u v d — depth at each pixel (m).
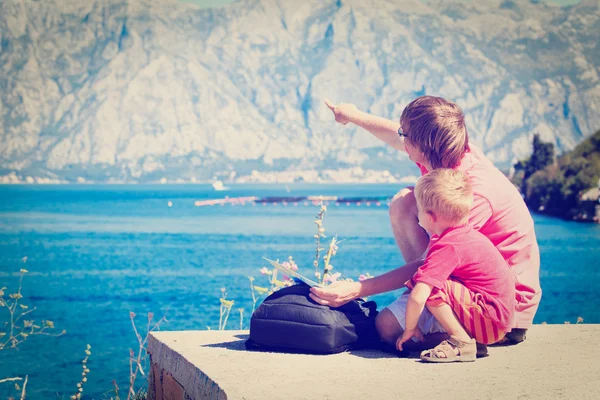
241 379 2.71
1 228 75.06
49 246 53.91
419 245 3.47
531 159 105.69
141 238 62.12
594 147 94.88
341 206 135.75
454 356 3.06
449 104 3.39
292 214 107.00
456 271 3.10
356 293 3.25
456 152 3.30
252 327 3.31
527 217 3.41
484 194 3.27
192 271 37.22
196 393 2.89
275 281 4.85
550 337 3.71
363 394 2.49
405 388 2.58
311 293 3.29
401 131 3.47
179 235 65.75
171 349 3.35
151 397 3.70
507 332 3.34
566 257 49.56
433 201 3.06
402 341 3.12
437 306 3.07
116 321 21.39
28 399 11.48
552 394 2.50
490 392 2.53
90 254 47.62
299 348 3.21
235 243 56.62
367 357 3.16
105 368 14.16
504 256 3.36
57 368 14.15
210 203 147.12
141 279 33.72
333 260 42.38
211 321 21.02
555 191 95.31
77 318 22.16
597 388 2.60
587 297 30.34
